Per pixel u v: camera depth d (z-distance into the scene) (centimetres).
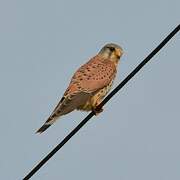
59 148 1224
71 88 1579
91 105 1590
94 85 1611
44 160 1202
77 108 1579
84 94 1575
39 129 1426
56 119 1447
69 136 1241
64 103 1498
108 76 1666
